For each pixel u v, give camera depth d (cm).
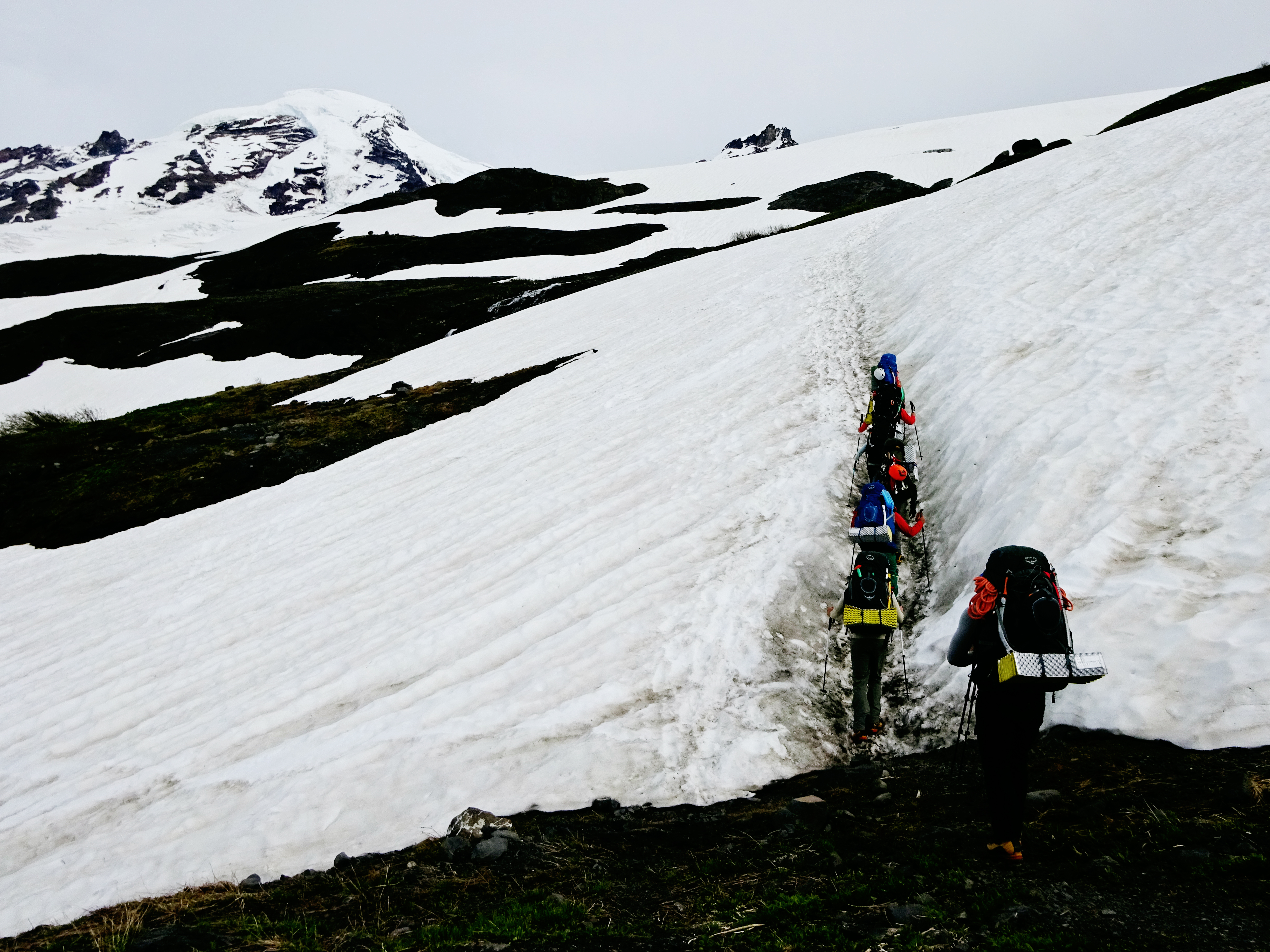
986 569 513
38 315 8231
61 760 1090
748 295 2858
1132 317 1179
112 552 2327
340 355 5488
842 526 1012
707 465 1345
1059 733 557
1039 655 447
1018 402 1058
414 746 761
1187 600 594
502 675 859
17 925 674
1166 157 2123
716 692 745
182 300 8406
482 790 672
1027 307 1420
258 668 1187
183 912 578
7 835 878
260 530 2038
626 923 449
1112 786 480
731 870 500
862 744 659
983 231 2188
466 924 470
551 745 709
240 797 794
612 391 2216
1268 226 1302
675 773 647
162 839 760
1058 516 771
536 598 1059
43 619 1839
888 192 8150
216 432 3334
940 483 1041
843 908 421
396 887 549
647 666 802
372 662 1027
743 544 1014
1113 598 630
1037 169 2869
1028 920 368
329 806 716
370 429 2992
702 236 7762
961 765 566
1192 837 404
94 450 3741
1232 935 329
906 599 865
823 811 549
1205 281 1193
